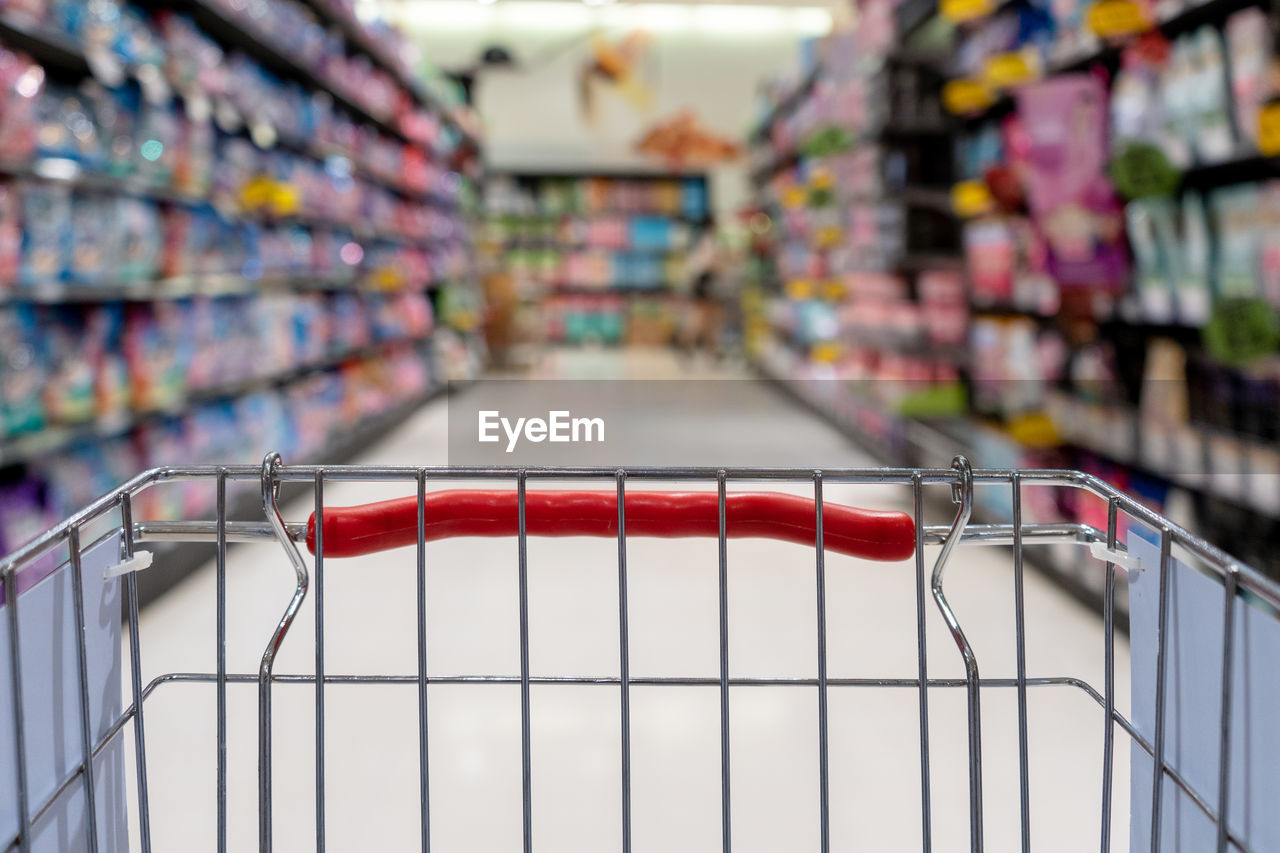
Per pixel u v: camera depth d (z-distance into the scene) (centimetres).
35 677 72
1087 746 182
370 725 191
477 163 941
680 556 311
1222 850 67
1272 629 64
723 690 82
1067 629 243
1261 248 200
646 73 1170
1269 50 200
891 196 430
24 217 229
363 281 530
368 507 84
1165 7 230
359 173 540
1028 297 308
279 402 404
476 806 162
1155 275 241
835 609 259
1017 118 330
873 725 191
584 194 1162
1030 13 314
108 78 253
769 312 855
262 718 82
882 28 432
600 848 150
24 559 69
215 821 157
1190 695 75
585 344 1188
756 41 1173
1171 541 75
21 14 227
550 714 195
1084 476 85
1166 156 226
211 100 330
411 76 632
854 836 154
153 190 282
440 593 274
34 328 235
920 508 83
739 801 164
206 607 261
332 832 154
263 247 379
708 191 1189
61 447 260
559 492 85
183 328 308
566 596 272
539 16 1155
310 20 458
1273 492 201
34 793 72
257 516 361
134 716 85
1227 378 224
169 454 302
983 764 176
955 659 225
